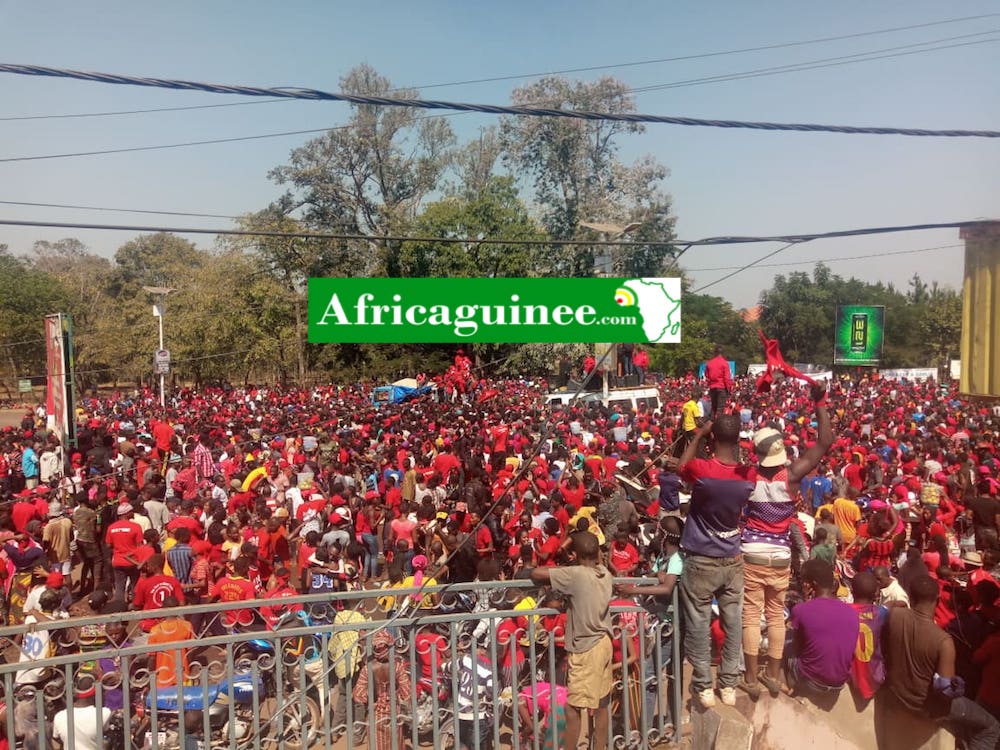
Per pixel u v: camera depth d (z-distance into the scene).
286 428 23.88
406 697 6.19
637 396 27.39
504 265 47.12
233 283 51.38
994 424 23.11
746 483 5.26
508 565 10.81
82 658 4.96
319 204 57.28
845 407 28.42
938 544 9.75
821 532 9.30
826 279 75.00
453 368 33.47
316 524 12.52
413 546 11.75
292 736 6.20
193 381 61.78
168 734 5.98
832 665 5.44
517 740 5.40
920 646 5.43
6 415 46.53
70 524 11.88
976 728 5.78
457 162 59.53
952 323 66.00
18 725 5.55
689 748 5.65
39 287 53.97
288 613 6.01
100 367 52.47
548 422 6.19
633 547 9.47
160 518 12.29
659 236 46.41
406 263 51.84
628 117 7.04
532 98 48.03
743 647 5.66
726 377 10.50
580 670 5.20
